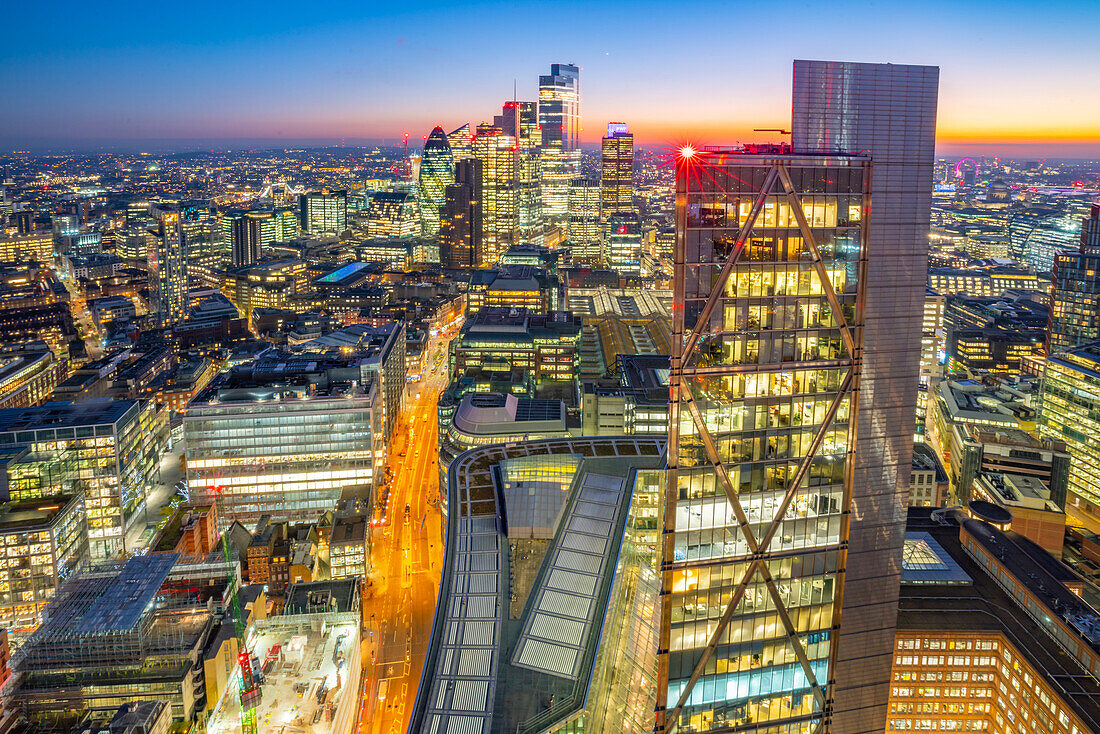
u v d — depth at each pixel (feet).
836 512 305.73
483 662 386.52
